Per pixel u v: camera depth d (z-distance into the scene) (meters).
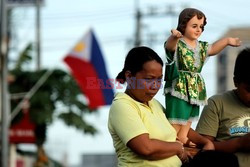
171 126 7.70
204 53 8.15
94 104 29.98
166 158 7.29
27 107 38.78
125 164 7.36
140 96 7.44
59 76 38.84
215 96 8.59
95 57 31.09
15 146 41.22
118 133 7.30
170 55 7.85
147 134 7.22
